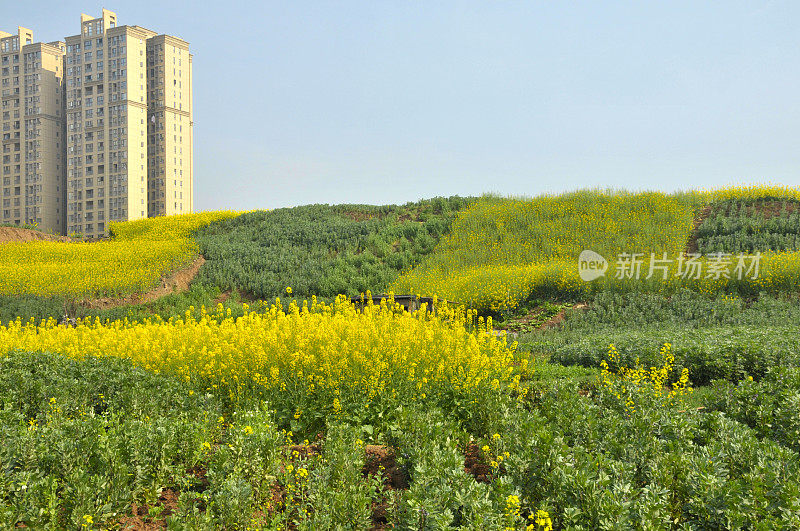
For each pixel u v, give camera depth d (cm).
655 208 3619
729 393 783
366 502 473
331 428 614
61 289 2588
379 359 801
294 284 2967
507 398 751
